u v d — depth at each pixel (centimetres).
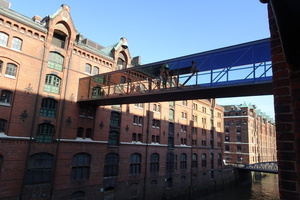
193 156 4366
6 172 1928
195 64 1648
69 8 2525
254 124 7825
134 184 3033
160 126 3647
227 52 1521
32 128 2122
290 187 243
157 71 1881
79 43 2614
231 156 7250
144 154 3259
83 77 2589
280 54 283
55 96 2359
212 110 5309
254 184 5959
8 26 2083
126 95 1920
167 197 3519
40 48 2281
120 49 3106
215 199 4141
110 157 2803
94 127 2641
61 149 2319
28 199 2030
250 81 1362
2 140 1934
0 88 1980
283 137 259
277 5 178
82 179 2473
